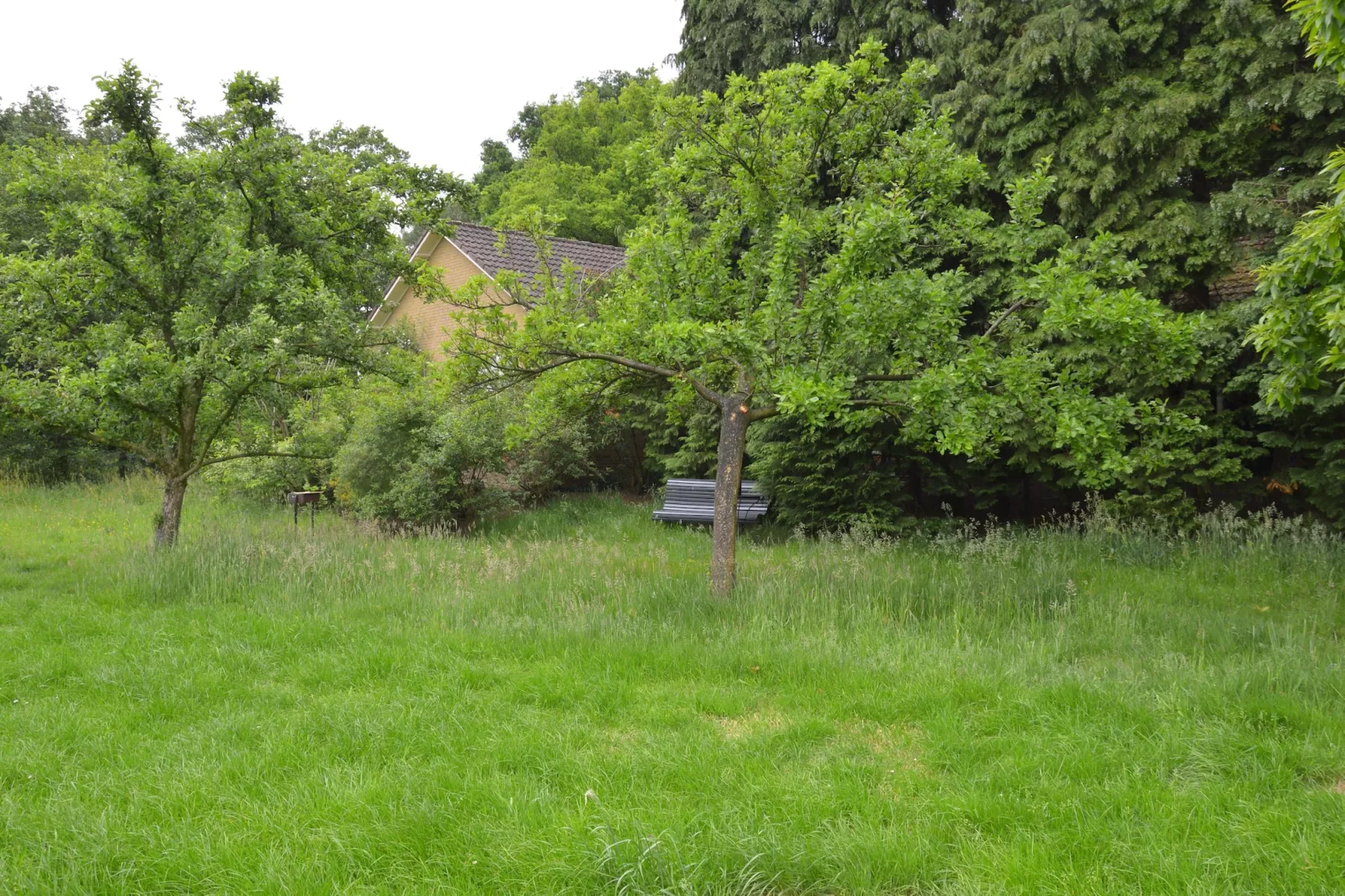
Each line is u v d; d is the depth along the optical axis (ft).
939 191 27.30
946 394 22.33
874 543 33.45
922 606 24.29
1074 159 37.01
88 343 30.66
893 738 15.26
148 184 30.76
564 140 96.12
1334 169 17.43
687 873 10.38
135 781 13.19
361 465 42.93
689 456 50.75
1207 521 35.53
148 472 61.72
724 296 28.43
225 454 37.58
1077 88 37.81
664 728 15.61
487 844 11.25
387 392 41.88
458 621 23.07
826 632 21.20
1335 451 33.32
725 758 13.99
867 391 26.13
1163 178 35.78
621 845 10.71
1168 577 30.01
